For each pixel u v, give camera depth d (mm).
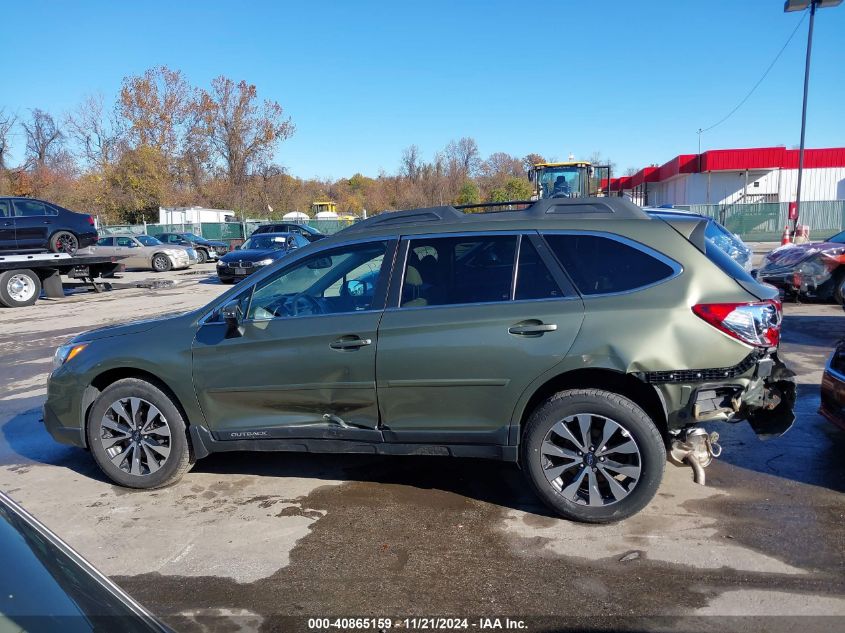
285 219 49750
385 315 4117
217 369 4383
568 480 3963
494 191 50844
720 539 3646
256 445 4430
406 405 4082
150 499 4496
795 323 9977
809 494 4188
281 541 3818
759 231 31672
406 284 4184
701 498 4184
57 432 4816
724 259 3984
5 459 5445
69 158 55375
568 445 3922
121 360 4539
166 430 4562
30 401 7355
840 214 31281
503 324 3881
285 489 4586
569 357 3762
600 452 3826
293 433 4336
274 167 59156
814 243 12398
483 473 4742
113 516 4246
